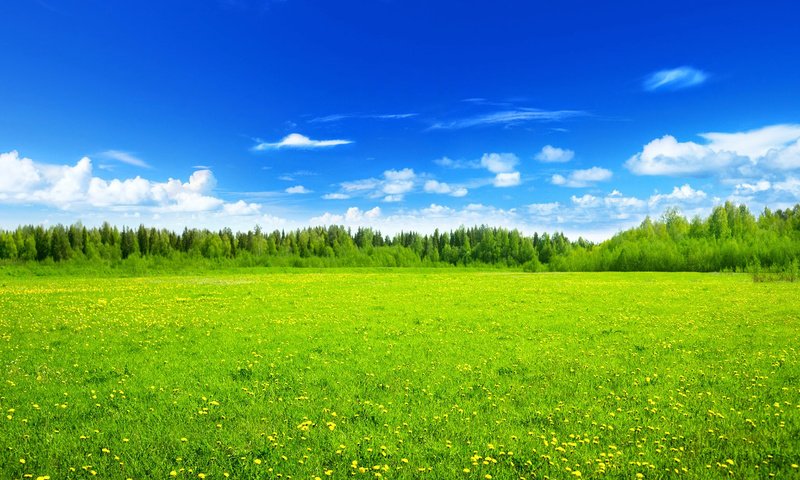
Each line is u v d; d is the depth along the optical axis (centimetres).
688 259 10119
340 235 18775
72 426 1066
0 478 824
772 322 2455
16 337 2106
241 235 17000
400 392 1329
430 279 6862
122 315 2812
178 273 9100
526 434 1041
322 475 858
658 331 2241
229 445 973
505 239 18025
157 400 1252
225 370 1559
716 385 1371
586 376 1488
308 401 1255
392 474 866
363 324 2481
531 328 2353
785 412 1138
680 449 951
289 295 4094
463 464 903
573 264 11512
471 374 1513
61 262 11288
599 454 934
